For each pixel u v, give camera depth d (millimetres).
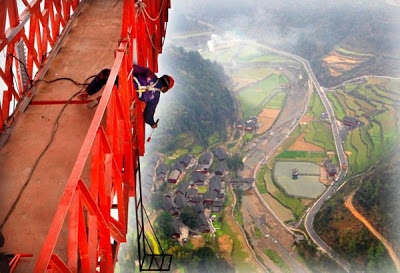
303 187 111125
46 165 6270
